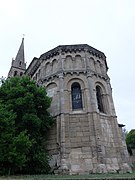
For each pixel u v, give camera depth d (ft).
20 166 57.62
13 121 62.18
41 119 79.00
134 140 181.98
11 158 56.18
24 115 71.05
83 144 76.59
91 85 89.15
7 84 83.35
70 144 76.69
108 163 74.84
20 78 89.61
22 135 60.08
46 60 102.78
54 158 75.92
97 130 78.13
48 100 81.66
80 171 70.64
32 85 81.66
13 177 49.37
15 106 72.69
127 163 78.43
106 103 91.71
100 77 96.89
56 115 83.97
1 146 56.54
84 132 79.10
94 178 43.93
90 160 73.05
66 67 94.99
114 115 88.33
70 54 98.37
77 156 74.13
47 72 99.45
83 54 98.22
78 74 92.43
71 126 80.69
